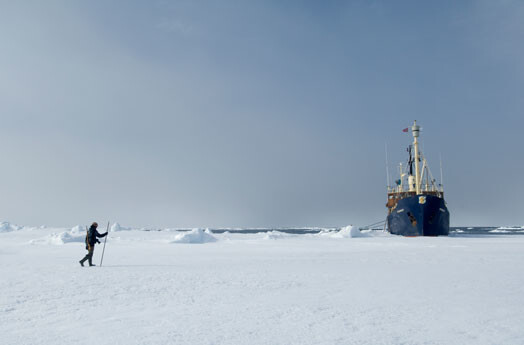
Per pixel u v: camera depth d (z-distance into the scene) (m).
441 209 46.62
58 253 22.88
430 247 27.20
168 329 5.29
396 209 51.31
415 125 55.34
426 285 9.13
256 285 9.36
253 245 33.19
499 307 6.64
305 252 22.75
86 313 6.37
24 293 8.26
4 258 18.67
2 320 5.89
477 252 21.47
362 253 21.25
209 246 32.03
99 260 17.27
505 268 12.89
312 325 5.48
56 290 8.65
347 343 4.59
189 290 8.65
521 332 5.04
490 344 4.53
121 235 60.31
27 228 85.62
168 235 60.62
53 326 5.49
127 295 8.04
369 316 6.02
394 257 18.09
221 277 10.86
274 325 5.50
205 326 5.45
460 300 7.28
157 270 12.82
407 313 6.21
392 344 4.54
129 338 4.84
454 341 4.65
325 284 9.45
